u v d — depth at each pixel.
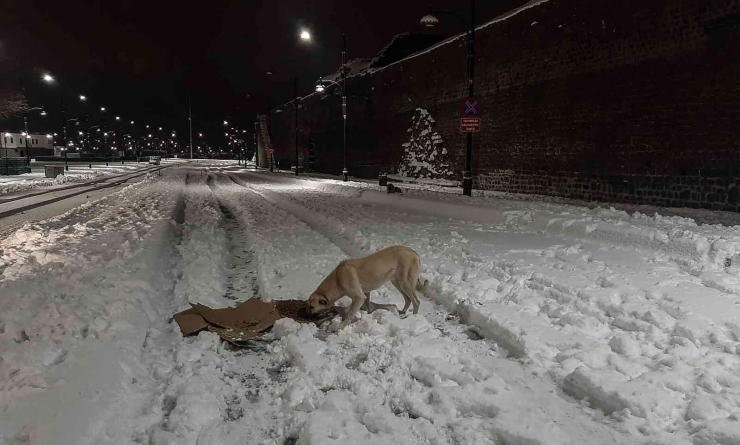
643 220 11.02
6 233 13.72
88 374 4.23
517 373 4.61
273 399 4.48
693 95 15.67
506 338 5.38
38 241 11.39
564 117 21.61
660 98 16.86
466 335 5.84
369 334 5.80
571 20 20.92
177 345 5.60
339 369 4.88
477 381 4.45
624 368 4.38
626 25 18.16
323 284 6.34
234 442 3.79
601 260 8.09
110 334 5.24
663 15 16.61
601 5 19.25
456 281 7.53
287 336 5.78
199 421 4.00
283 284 8.09
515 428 3.58
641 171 17.77
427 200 17.75
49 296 6.57
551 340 5.07
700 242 7.78
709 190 15.26
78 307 5.93
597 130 19.78
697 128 15.59
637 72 17.72
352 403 4.24
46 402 3.75
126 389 4.30
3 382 4.25
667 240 8.39
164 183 34.59
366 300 6.86
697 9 15.38
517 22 24.50
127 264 8.33
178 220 16.16
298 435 3.88
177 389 4.50
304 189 30.77
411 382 4.53
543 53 22.77
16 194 26.88
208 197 25.61
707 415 3.58
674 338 4.78
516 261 8.41
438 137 33.00
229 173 56.38
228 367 5.21
